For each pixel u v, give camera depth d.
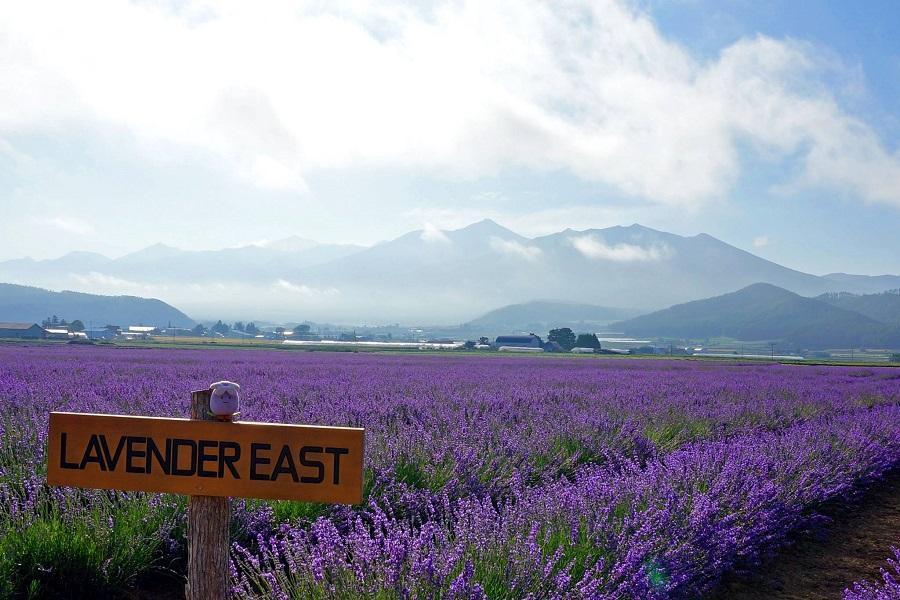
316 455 2.33
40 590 4.12
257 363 30.89
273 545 3.95
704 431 10.34
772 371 36.00
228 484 2.35
